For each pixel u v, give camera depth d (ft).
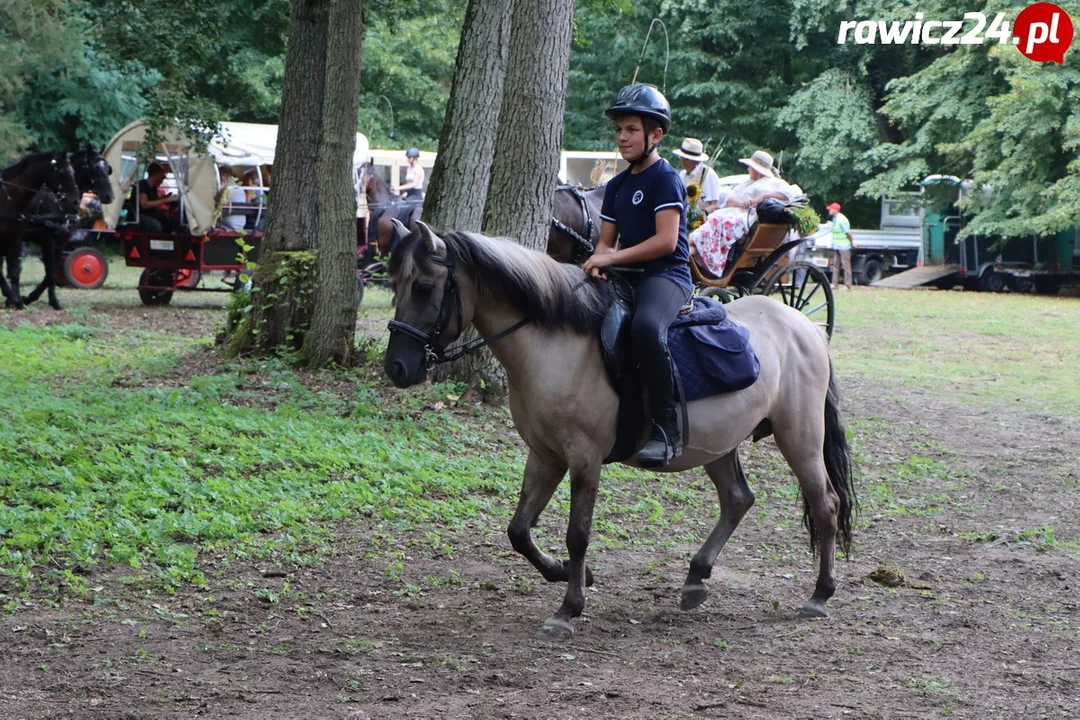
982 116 112.78
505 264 18.15
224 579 21.24
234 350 45.42
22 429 30.76
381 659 17.33
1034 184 105.29
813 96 128.06
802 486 21.39
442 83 139.23
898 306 92.07
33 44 105.70
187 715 14.89
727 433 20.01
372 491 27.71
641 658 17.94
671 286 19.03
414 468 30.01
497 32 40.96
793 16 125.18
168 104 63.98
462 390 38.91
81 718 14.71
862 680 17.19
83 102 119.44
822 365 21.66
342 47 40.37
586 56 139.54
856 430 41.29
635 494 30.55
